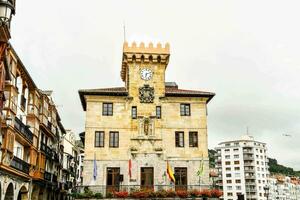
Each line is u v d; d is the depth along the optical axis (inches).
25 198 1743.4
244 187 7150.6
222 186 7411.4
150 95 1843.0
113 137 1775.3
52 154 2332.7
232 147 7455.7
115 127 1785.2
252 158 7283.5
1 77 748.6
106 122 1786.4
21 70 1605.6
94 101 1808.6
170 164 1760.6
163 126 1808.6
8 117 1328.7
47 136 2188.7
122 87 2054.6
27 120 1786.4
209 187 1724.9
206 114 1838.1
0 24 575.5
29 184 1776.6
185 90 1941.4
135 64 1887.3
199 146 1791.3
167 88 2063.2
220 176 7544.3
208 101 1943.9
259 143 7514.8
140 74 1872.5
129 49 1886.1
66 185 3137.3
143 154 1761.8
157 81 1870.1
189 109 1846.7
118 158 1744.6
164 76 1884.8
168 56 1902.1
